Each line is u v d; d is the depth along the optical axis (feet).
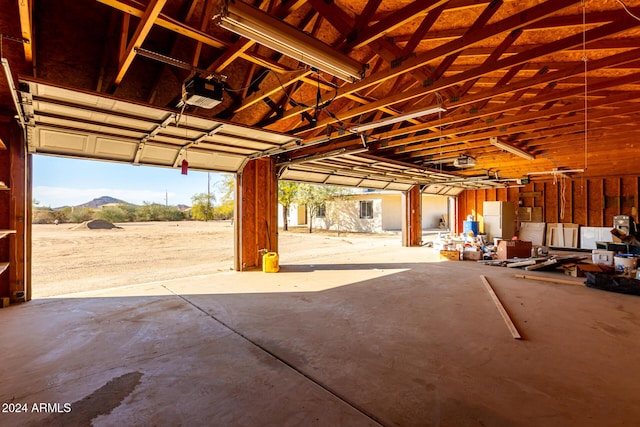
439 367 8.36
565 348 9.53
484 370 8.19
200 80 9.84
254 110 16.51
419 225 39.40
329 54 7.62
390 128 19.66
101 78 11.31
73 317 12.43
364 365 8.48
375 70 12.98
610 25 7.16
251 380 7.72
